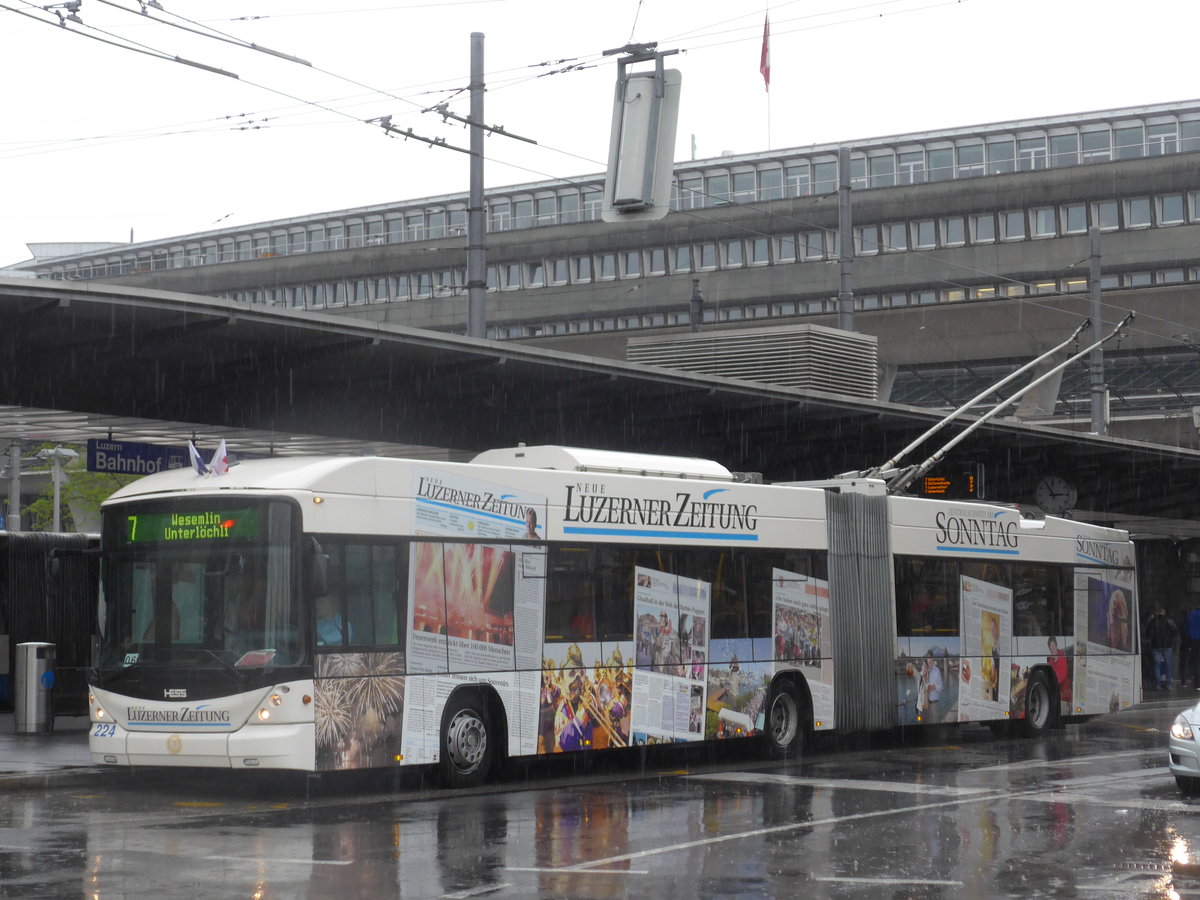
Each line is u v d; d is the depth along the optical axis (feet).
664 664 57.36
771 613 62.28
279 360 63.77
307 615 46.21
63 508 188.65
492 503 52.03
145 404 67.46
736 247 258.57
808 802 46.85
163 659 47.01
